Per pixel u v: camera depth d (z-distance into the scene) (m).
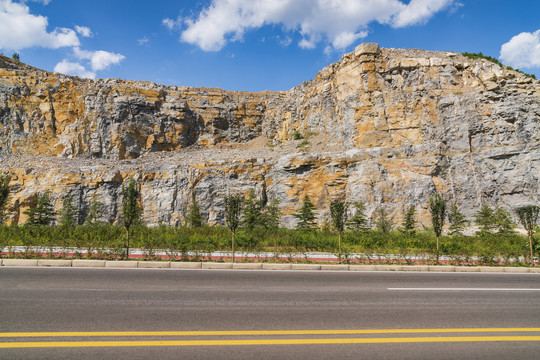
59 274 10.21
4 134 51.16
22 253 13.91
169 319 6.30
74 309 6.75
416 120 44.31
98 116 53.62
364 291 9.07
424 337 5.76
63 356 4.66
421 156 42.38
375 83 47.28
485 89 42.72
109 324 5.95
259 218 39.75
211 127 64.19
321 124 54.34
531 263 15.65
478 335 5.93
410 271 12.96
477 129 41.84
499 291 9.54
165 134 57.59
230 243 19.55
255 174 48.84
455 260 15.73
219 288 8.94
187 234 25.53
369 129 46.09
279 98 69.12
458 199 40.41
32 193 45.25
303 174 46.59
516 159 39.06
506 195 38.78
